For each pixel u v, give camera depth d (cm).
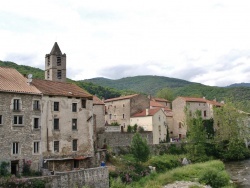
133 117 8769
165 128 8575
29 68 12744
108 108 9919
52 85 5069
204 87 19138
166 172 5678
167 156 6969
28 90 4438
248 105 12375
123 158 5950
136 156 5672
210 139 8856
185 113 8450
